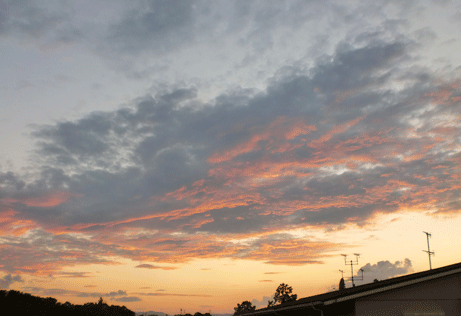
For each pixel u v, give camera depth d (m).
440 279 15.58
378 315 15.23
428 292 15.41
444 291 15.40
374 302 15.39
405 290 15.48
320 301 15.24
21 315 35.41
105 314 50.00
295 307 17.12
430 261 24.73
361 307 15.35
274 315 21.97
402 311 15.23
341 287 35.09
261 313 22.81
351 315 15.52
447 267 16.33
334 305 15.75
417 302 15.31
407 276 16.70
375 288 15.38
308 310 17.31
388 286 15.44
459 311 15.12
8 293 36.09
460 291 15.37
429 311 15.19
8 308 34.72
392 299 15.39
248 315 25.66
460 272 15.59
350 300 15.60
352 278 32.47
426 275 15.52
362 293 15.34
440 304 15.24
